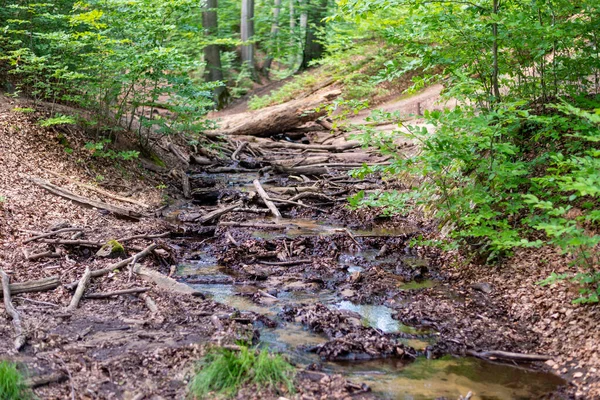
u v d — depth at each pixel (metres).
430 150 7.02
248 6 29.52
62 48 12.34
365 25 18.73
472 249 7.98
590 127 6.60
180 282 7.45
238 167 16.30
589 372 4.89
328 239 9.51
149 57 11.46
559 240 5.73
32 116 12.24
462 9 8.09
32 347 5.10
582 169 5.31
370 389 4.76
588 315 5.67
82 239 8.27
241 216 11.27
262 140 19.31
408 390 4.79
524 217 7.72
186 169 15.46
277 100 25.34
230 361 4.69
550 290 6.36
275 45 31.38
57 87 12.38
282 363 4.89
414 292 7.24
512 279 7.03
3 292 6.09
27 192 9.59
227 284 7.56
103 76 12.39
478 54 8.32
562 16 8.21
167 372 4.78
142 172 13.07
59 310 5.99
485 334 5.94
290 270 8.20
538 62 8.56
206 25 27.19
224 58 29.89
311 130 20.81
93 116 13.03
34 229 8.33
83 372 4.72
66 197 9.97
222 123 21.41
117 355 5.05
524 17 7.15
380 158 15.93
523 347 5.64
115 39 12.57
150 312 6.14
